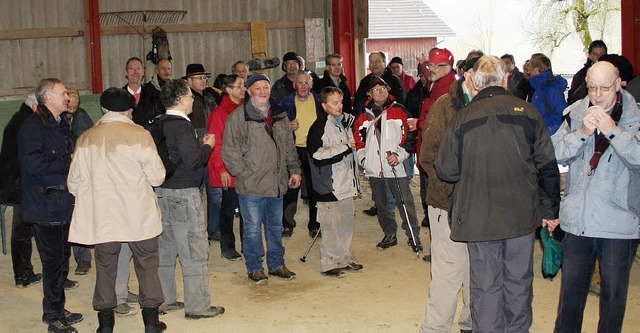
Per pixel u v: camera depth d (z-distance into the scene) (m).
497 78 4.01
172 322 5.38
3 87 11.26
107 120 4.73
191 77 7.71
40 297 6.13
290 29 12.80
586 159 4.05
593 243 4.09
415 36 28.06
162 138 5.04
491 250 4.03
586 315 5.21
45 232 4.98
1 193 5.70
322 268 6.44
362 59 13.05
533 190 3.96
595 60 7.87
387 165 6.80
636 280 6.01
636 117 3.99
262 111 5.98
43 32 11.39
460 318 4.88
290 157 6.29
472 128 3.94
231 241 7.07
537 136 3.94
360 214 8.94
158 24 12.02
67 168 4.98
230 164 6.00
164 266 5.50
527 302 4.08
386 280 6.29
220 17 12.39
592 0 17.84
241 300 5.86
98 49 11.64
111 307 4.77
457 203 4.02
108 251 4.71
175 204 5.21
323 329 5.20
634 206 3.96
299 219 8.80
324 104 6.14
